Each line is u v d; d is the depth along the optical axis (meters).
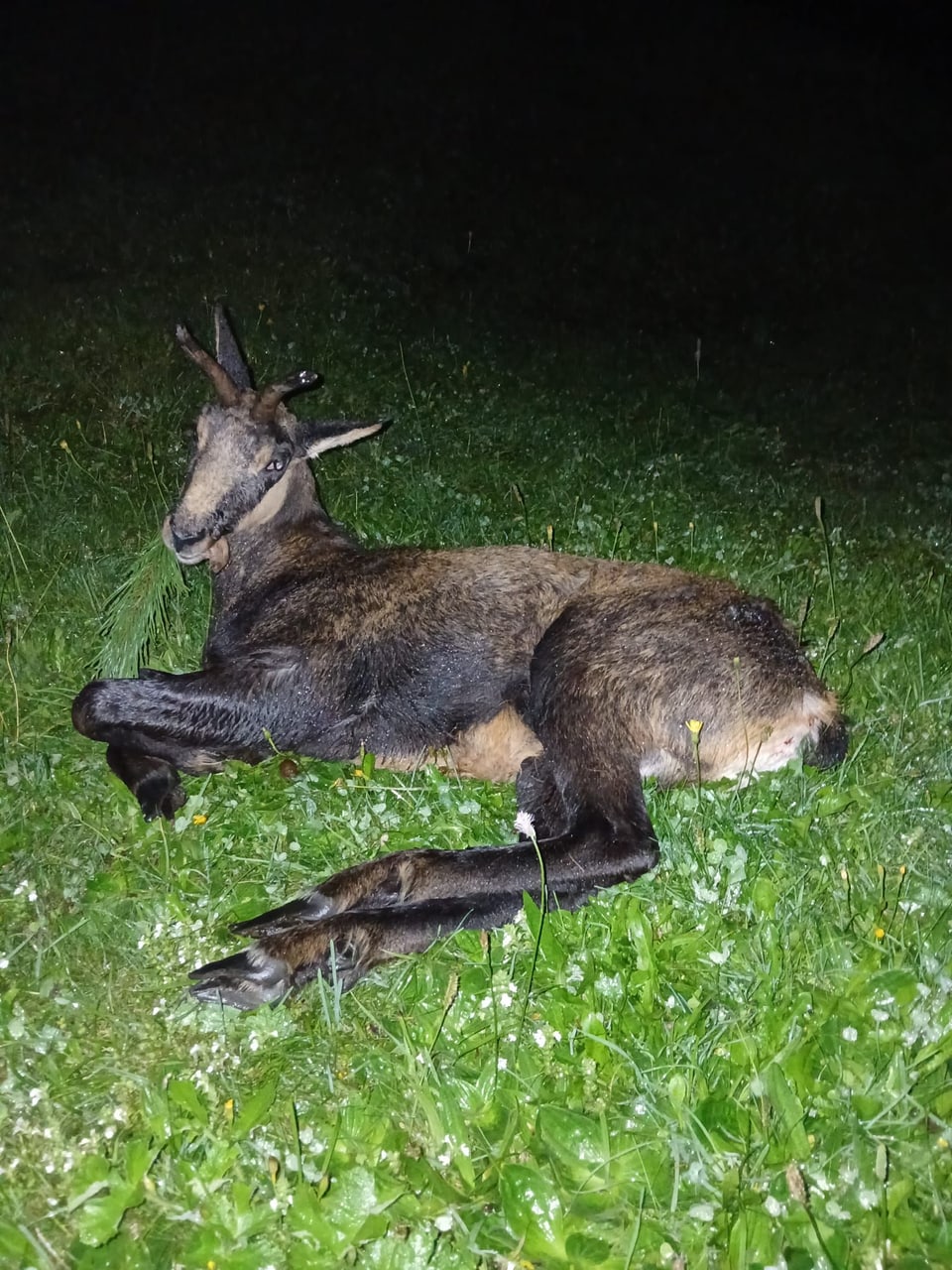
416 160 5.04
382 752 1.48
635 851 1.29
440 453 2.41
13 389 2.43
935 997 1.15
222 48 6.20
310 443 1.54
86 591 1.74
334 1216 0.92
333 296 3.28
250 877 1.28
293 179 4.48
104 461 2.16
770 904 1.24
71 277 3.15
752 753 1.43
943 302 4.60
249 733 1.46
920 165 6.38
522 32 7.42
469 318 3.39
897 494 2.66
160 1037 1.08
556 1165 0.98
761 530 2.29
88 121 4.80
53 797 1.35
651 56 7.46
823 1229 0.93
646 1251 0.92
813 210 5.45
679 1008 1.12
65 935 1.14
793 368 3.67
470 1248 0.91
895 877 1.31
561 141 5.72
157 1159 0.96
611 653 1.40
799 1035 1.10
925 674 1.73
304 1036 1.09
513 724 1.47
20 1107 0.99
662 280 4.30
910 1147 1.00
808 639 1.80
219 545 1.56
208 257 3.42
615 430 2.79
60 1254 0.90
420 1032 1.09
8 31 5.97
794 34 8.38
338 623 1.48
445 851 1.27
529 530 2.08
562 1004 1.12
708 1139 0.99
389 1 7.49
